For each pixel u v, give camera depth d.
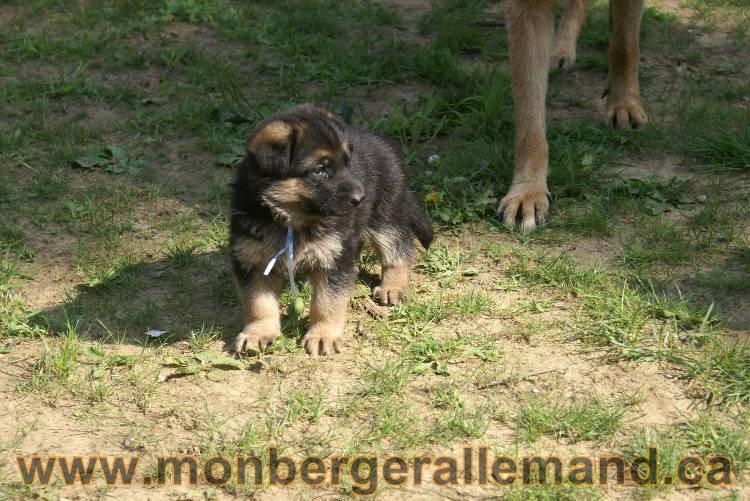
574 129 2.54
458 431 1.84
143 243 2.25
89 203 2.32
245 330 2.00
